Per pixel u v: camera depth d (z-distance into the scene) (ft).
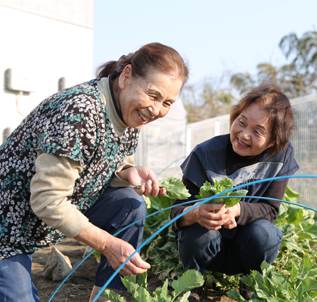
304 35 57.31
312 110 18.76
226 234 6.60
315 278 5.67
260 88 6.36
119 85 5.06
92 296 5.82
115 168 5.68
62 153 4.52
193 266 6.46
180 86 5.04
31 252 5.22
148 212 9.05
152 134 33.99
